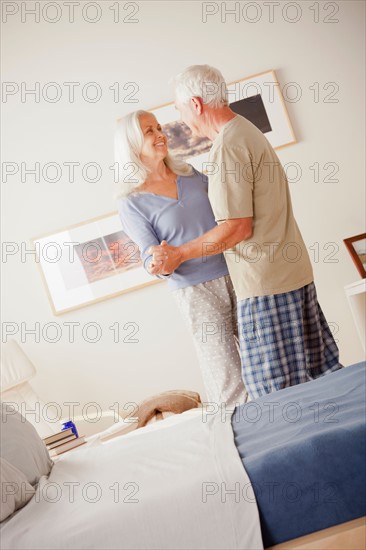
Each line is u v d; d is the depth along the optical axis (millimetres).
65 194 4590
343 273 4500
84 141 4598
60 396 4555
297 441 1343
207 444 1677
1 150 4629
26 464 1785
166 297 4547
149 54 4582
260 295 2373
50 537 1289
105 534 1271
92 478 1664
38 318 4578
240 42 4543
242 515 1273
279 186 2455
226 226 2355
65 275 4566
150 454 1756
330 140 4523
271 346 2373
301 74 4527
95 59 4609
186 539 1263
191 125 2553
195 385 4531
